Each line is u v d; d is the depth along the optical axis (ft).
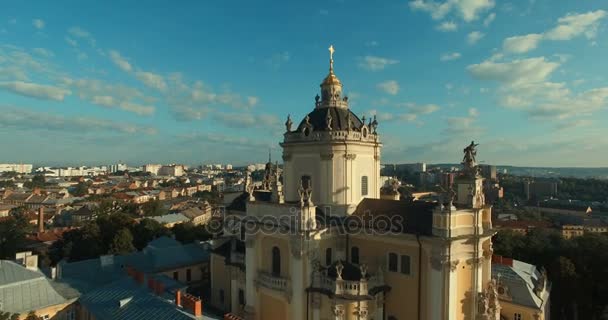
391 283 157.17
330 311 150.30
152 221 388.57
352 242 170.71
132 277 180.96
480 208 149.89
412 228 150.20
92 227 345.31
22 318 157.79
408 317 151.33
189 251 278.05
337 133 174.09
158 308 144.46
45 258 313.12
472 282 149.07
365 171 185.57
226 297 221.25
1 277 166.81
